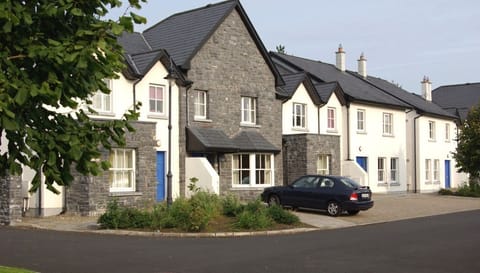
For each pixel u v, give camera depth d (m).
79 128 6.07
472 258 12.26
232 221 18.03
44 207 20.56
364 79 42.03
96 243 14.44
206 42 26.47
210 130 26.20
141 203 22.19
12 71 5.39
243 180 27.47
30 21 5.40
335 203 21.70
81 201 20.48
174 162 24.88
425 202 30.20
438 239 15.51
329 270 10.76
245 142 27.23
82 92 5.97
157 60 24.42
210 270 10.69
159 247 13.79
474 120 34.84
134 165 22.34
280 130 29.91
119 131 6.38
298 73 32.25
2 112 5.19
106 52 5.60
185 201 18.27
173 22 29.34
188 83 25.50
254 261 11.73
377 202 29.36
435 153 42.44
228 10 27.36
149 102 24.34
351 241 15.06
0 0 5.29
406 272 10.62
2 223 18.69
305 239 15.58
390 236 16.20
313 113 32.47
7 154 6.11
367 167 35.72
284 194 23.05
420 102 43.56
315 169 29.95
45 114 5.89
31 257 12.07
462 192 36.59
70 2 5.66
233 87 27.56
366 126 35.72
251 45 28.56
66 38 5.70
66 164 5.95
